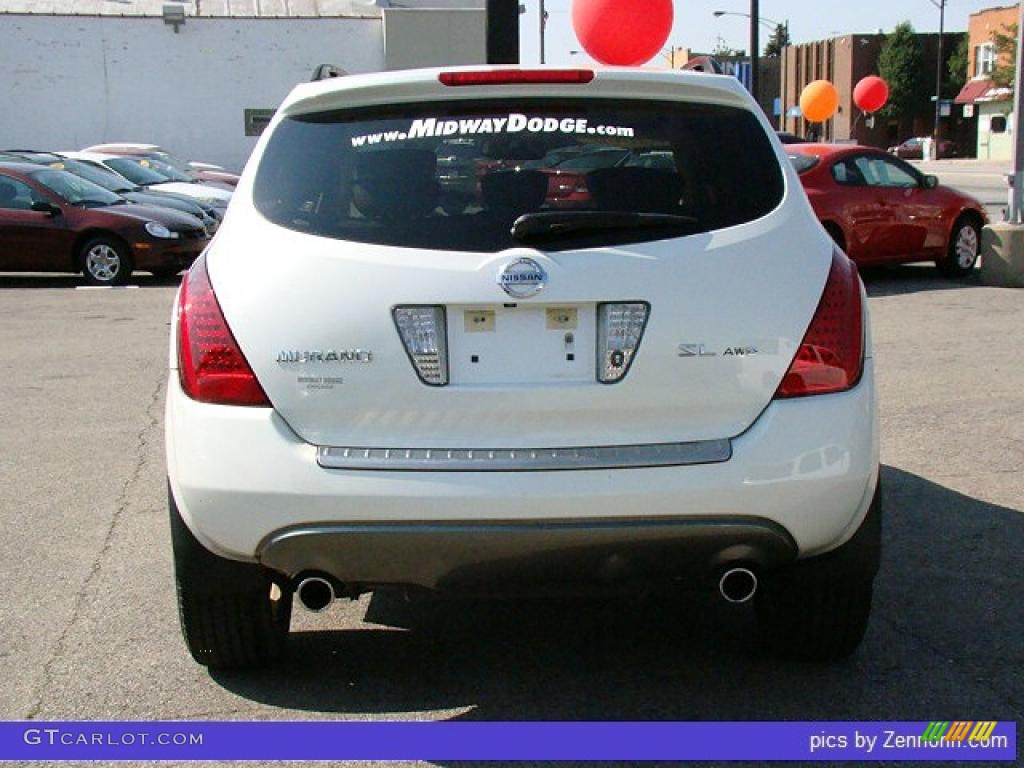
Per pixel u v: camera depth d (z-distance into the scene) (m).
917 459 6.44
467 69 3.55
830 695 3.73
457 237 3.29
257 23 33.53
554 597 3.33
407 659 4.05
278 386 3.21
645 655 4.07
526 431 3.20
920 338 10.12
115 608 4.46
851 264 3.56
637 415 3.21
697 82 3.52
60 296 14.32
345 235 3.31
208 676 3.89
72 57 33.09
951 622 4.28
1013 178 13.71
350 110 3.56
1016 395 7.90
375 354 3.19
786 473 3.20
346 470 3.16
